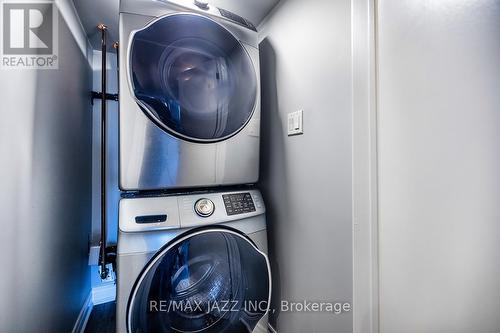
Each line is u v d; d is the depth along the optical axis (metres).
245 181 1.26
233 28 1.22
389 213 0.93
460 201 0.74
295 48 1.28
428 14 0.80
